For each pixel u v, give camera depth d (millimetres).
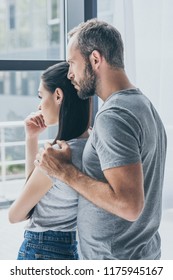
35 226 1113
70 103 1110
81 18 2016
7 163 3436
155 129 1051
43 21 4430
